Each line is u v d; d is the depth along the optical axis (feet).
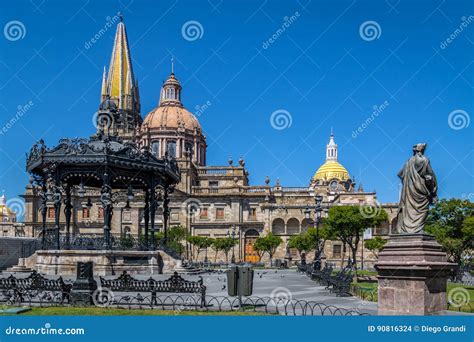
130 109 415.44
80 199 345.51
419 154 54.65
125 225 344.90
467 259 202.49
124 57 422.41
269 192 367.45
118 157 121.70
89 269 66.69
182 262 146.41
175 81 423.64
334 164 493.36
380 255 54.19
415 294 49.85
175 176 140.77
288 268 252.83
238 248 353.51
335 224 206.80
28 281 72.90
